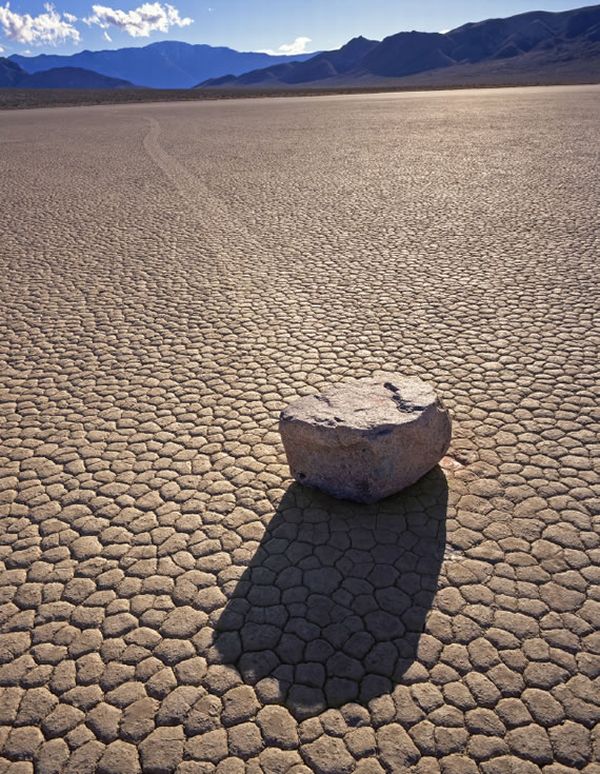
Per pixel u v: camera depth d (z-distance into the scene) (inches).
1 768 83.3
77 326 241.8
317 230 368.2
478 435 154.1
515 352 197.6
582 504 128.1
